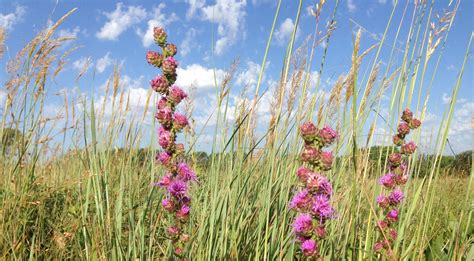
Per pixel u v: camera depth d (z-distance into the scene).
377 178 0.79
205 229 0.69
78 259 0.85
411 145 0.75
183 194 0.62
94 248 0.76
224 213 0.65
